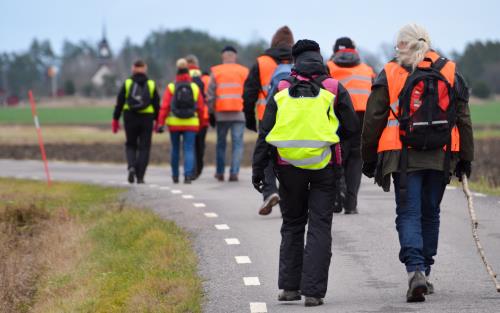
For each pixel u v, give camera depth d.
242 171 52.31
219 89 42.91
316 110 18.09
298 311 17.95
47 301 23.20
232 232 28.09
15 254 29.64
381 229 27.92
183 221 30.77
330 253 18.41
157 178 48.34
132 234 28.84
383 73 18.30
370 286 20.36
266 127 18.50
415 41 18.05
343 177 31.14
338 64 30.45
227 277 21.75
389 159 18.19
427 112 17.78
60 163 68.44
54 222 34.38
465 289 19.62
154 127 44.22
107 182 46.97
